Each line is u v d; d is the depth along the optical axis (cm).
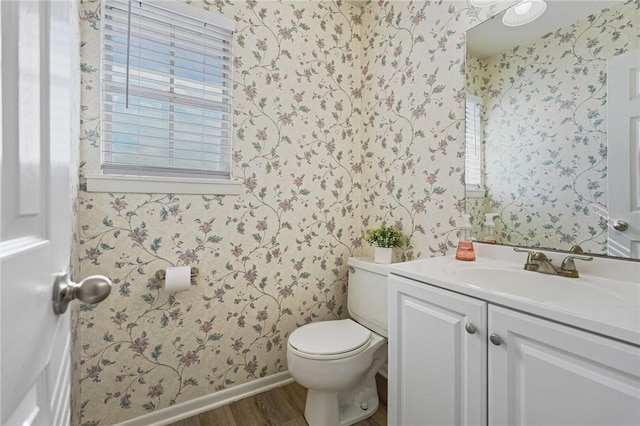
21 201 35
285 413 147
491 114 129
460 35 141
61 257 48
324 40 185
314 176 181
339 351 127
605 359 60
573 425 65
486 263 120
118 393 129
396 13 175
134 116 136
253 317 161
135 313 132
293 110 173
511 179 122
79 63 117
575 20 104
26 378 36
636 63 92
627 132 93
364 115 199
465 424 87
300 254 176
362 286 167
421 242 159
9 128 32
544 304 71
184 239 142
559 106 108
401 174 171
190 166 150
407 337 106
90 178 121
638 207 91
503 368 77
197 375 146
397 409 109
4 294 30
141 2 133
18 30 34
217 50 152
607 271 96
